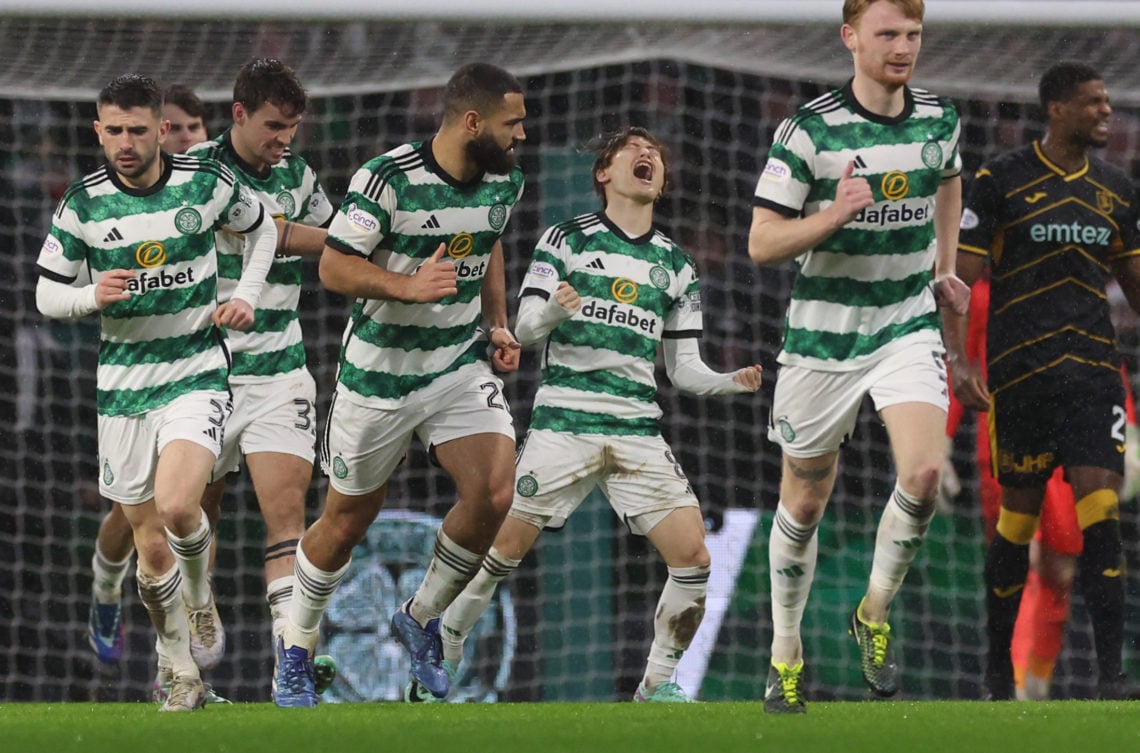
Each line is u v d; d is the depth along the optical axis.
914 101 16.66
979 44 27.12
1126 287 22.61
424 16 25.88
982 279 23.97
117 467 18.69
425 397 18.45
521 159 31.52
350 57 27.64
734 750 12.45
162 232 18.09
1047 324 21.94
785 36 27.53
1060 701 20.52
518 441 31.75
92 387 31.72
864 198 15.05
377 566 27.11
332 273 17.38
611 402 22.30
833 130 16.33
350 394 18.39
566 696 28.62
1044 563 23.94
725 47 27.89
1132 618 29.00
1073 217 21.86
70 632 30.77
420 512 27.80
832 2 26.08
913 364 16.53
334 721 16.20
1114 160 32.16
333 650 26.75
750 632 27.55
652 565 29.48
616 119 32.72
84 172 32.53
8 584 31.00
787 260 15.71
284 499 21.47
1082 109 21.66
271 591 21.11
